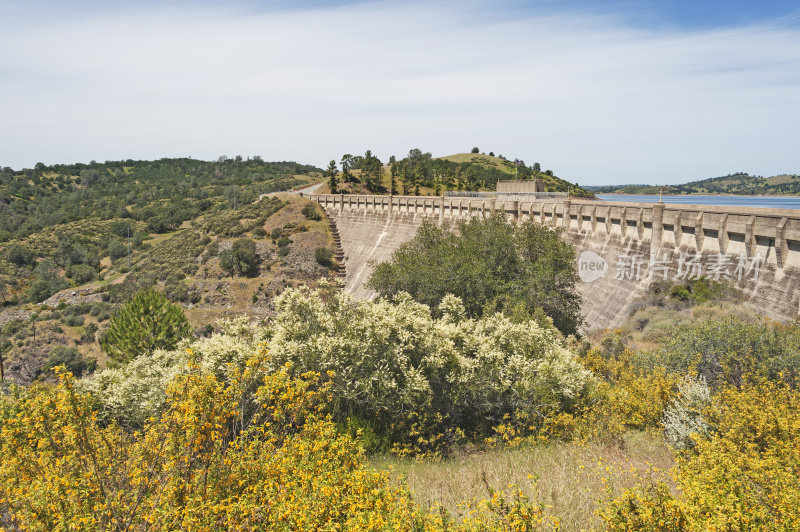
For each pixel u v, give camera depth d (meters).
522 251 47.12
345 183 151.62
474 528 8.23
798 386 18.23
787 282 30.86
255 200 149.62
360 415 20.52
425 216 92.12
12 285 127.06
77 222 180.88
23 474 9.51
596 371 27.14
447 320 29.73
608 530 8.79
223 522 8.27
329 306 26.23
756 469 10.38
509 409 21.22
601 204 50.38
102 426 21.39
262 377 16.91
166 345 49.81
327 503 8.61
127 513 8.38
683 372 20.52
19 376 79.62
